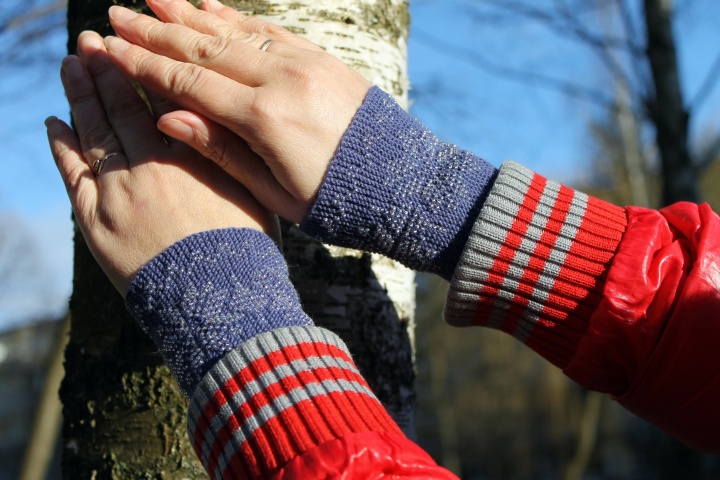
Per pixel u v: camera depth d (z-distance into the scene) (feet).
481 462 25.46
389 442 1.30
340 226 1.59
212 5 1.75
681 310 1.50
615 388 1.61
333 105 1.58
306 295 1.86
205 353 1.44
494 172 1.65
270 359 1.40
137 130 1.63
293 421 1.33
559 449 23.66
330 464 1.27
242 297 1.48
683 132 5.55
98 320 1.87
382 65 2.01
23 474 6.47
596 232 1.59
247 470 1.33
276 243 1.64
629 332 1.52
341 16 1.97
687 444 1.61
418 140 1.63
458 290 1.61
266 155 1.56
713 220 1.59
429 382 20.45
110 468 1.80
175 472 1.76
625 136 10.77
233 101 1.55
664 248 1.56
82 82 1.70
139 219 1.55
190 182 1.58
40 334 18.15
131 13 1.67
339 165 1.56
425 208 1.60
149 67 1.60
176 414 1.78
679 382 1.52
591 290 1.57
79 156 1.65
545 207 1.60
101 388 1.84
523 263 1.59
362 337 1.89
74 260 1.95
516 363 24.99
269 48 1.64
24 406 23.49
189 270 1.49
